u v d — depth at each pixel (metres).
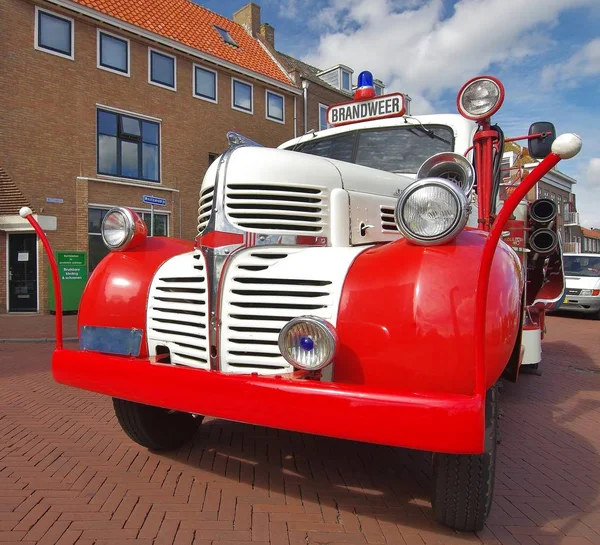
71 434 4.03
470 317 1.99
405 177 3.68
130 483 3.10
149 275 2.88
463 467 2.26
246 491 2.99
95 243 13.64
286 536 2.49
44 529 2.57
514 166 5.09
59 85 12.79
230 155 2.67
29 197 12.30
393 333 2.08
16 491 3.00
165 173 15.16
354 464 3.42
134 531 2.55
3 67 11.76
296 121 19.02
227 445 3.73
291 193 2.66
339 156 4.26
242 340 2.43
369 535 2.50
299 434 3.99
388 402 1.91
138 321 2.81
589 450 3.83
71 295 12.91
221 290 2.47
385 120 4.24
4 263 13.43
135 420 3.29
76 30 13.12
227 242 2.51
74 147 13.09
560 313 14.41
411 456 3.57
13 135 11.98
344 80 22.67
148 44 14.68
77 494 2.96
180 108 15.51
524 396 5.41
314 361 2.08
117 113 14.09
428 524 2.61
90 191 13.41
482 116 3.34
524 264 4.95
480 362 1.89
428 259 2.13
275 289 2.38
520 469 3.46
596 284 12.78
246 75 17.17
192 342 2.58
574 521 2.72
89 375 2.67
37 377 6.21
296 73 18.95
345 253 2.44
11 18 11.91
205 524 2.61
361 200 2.98
